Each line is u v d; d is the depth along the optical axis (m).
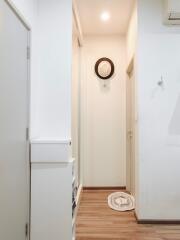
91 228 2.62
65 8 2.42
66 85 2.40
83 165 4.17
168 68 2.80
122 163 4.16
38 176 2.18
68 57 2.41
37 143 2.17
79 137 3.96
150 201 2.77
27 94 2.13
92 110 4.18
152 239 2.38
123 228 2.63
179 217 2.76
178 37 2.79
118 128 4.18
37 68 2.39
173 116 2.80
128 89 4.05
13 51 1.81
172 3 2.57
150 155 2.79
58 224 2.15
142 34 2.80
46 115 2.41
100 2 3.02
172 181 2.78
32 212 2.16
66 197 2.17
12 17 1.79
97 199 3.63
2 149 1.62
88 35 4.20
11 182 1.78
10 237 1.75
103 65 4.16
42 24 2.42
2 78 1.62
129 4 3.09
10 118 1.76
